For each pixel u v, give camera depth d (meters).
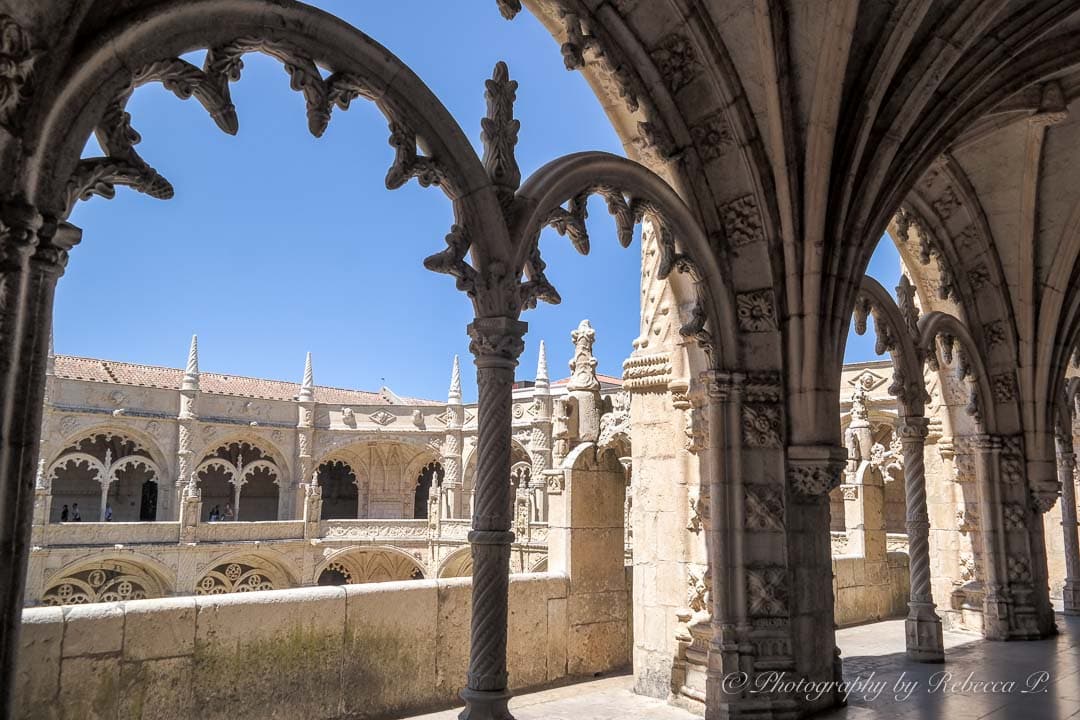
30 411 3.19
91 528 27.50
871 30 6.60
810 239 6.80
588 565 7.79
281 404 36.47
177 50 3.84
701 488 6.95
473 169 5.08
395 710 5.97
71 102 3.40
